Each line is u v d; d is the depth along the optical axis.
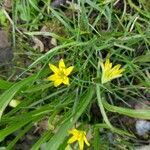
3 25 0.20
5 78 0.20
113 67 0.17
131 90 0.18
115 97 0.18
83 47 0.18
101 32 0.19
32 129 0.19
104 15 0.19
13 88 0.16
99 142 0.17
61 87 0.18
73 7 0.19
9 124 0.18
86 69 0.18
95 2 0.18
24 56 0.20
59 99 0.18
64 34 0.19
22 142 0.19
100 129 0.18
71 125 0.16
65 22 0.18
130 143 0.18
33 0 0.19
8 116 0.18
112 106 0.17
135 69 0.18
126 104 0.18
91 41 0.18
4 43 0.20
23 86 0.17
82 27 0.18
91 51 0.18
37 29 0.19
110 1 0.18
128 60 0.18
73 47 0.18
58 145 0.16
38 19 0.19
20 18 0.20
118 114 0.18
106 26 0.19
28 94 0.18
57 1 0.19
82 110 0.16
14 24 0.19
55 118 0.18
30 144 0.19
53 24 0.19
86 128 0.18
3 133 0.16
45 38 0.19
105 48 0.18
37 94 0.18
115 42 0.18
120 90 0.18
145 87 0.18
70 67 0.17
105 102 0.17
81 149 0.17
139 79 0.18
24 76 0.20
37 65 0.19
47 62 0.18
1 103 0.16
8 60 0.20
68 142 0.17
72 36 0.18
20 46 0.20
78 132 0.17
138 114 0.16
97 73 0.17
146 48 0.18
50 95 0.18
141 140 0.18
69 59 0.18
